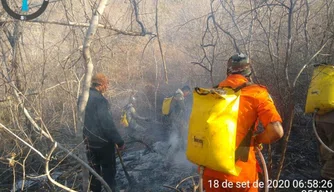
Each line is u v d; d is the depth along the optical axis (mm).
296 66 4652
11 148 3832
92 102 4133
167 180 4930
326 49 4594
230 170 2596
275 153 4980
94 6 3182
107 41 4875
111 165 4391
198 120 2670
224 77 5969
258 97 2684
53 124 4395
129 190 4781
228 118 2611
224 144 2574
